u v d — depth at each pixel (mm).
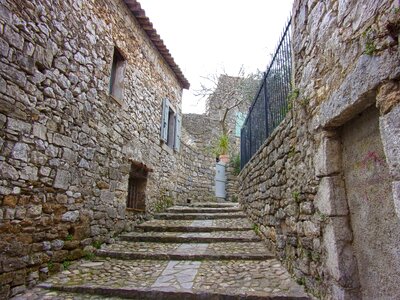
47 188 3145
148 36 6328
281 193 3379
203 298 2676
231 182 10766
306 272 2598
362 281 1960
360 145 1976
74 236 3600
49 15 3244
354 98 1768
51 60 3258
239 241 4473
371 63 1594
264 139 4746
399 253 1593
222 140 11766
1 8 2611
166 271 3340
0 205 2557
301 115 2730
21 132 2809
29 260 2852
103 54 4465
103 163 4359
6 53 2658
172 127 7996
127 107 5258
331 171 2188
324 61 2244
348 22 1874
